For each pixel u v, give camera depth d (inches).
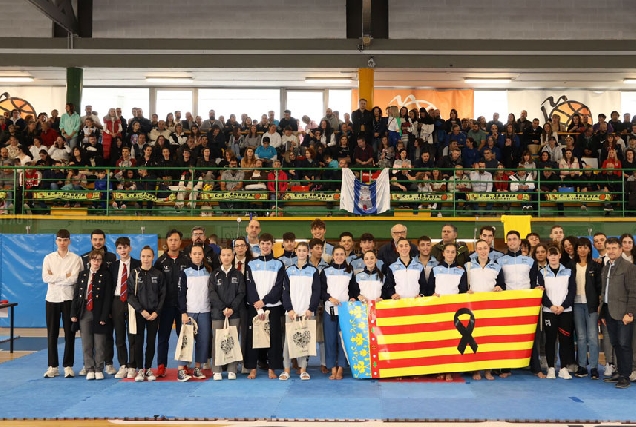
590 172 756.6
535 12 887.1
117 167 696.4
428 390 372.8
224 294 398.0
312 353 395.9
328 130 787.4
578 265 414.6
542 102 1014.4
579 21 887.1
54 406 338.0
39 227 685.9
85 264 413.1
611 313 382.3
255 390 372.8
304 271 403.5
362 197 690.2
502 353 405.4
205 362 408.2
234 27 889.5
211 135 762.8
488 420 310.0
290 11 889.5
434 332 403.5
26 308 652.7
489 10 887.1
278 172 726.5
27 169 711.7
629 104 1022.4
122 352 406.0
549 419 310.5
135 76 940.0
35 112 1011.3
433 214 724.0
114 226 685.9
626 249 400.8
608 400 348.8
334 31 887.7
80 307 402.9
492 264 414.9
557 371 421.7
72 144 796.6
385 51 840.9
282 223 684.7
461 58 845.2
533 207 733.9
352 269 413.4
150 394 363.3
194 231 434.9
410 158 771.4
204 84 991.0
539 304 409.1
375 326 402.3
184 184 721.0
